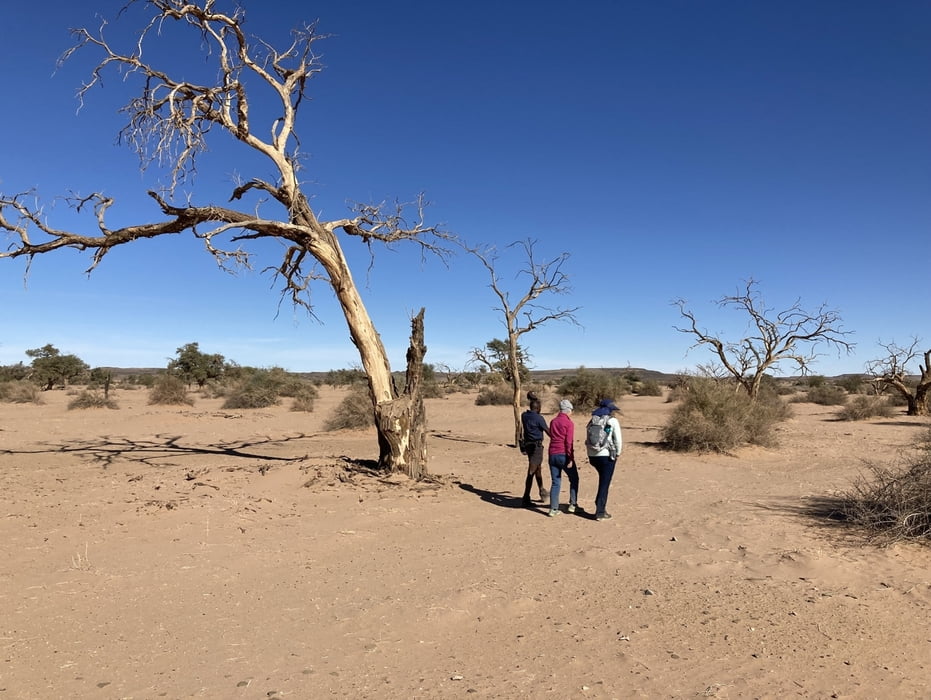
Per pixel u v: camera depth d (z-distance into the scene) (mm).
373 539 7434
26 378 58656
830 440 17922
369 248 11766
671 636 4691
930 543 7051
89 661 4184
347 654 4348
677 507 9320
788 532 7746
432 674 4047
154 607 5207
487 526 8117
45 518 8148
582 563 6543
